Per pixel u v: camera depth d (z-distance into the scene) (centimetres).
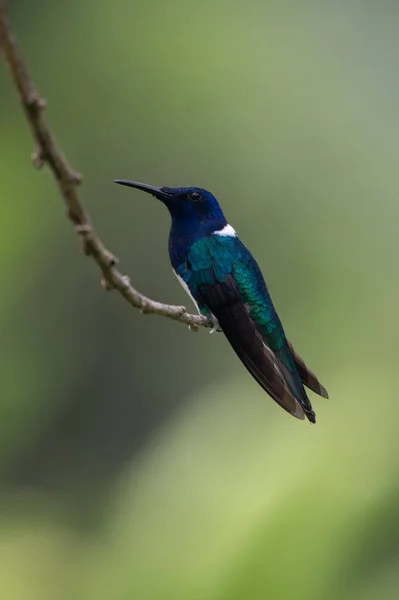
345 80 1474
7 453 1405
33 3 1446
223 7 1467
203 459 898
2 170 1278
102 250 322
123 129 1452
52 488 1456
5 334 1350
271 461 799
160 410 1529
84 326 1470
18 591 1224
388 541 708
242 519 766
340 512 723
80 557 1302
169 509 848
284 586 709
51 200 1322
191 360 1556
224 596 729
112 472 1488
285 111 1462
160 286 1511
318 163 1441
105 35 1450
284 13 1502
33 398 1384
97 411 1516
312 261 1400
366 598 686
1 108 1288
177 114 1459
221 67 1455
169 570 795
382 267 1372
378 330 1270
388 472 737
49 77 1441
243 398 984
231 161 1449
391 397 823
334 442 781
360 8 1507
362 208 1411
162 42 1452
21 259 1325
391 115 1456
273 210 1425
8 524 1371
